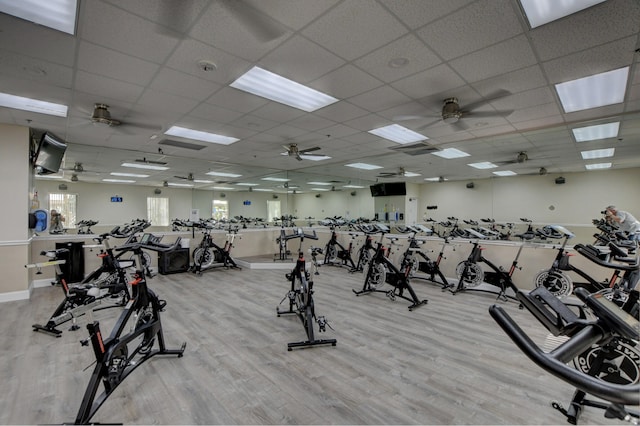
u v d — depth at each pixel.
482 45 2.44
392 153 6.80
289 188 10.09
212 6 1.96
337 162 8.02
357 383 2.35
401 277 4.37
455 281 5.36
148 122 4.42
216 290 5.05
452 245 5.44
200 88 3.25
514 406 2.09
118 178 8.58
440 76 3.00
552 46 2.45
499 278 4.55
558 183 7.93
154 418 1.94
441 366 2.61
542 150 6.20
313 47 2.47
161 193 9.31
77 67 2.75
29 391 2.24
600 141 5.44
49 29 2.18
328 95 3.49
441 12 2.04
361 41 2.39
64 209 7.77
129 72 2.86
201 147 6.08
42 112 3.90
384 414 2.00
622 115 4.09
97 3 1.92
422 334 3.28
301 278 3.50
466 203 9.99
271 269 6.84
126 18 2.07
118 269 4.11
